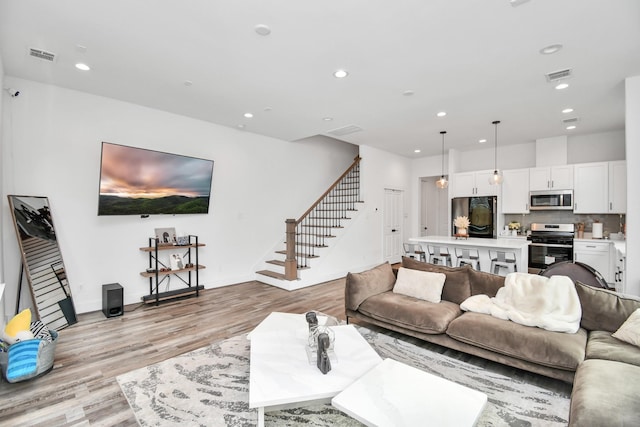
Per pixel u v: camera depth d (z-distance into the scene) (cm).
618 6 221
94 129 403
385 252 756
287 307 430
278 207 643
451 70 324
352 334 254
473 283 324
